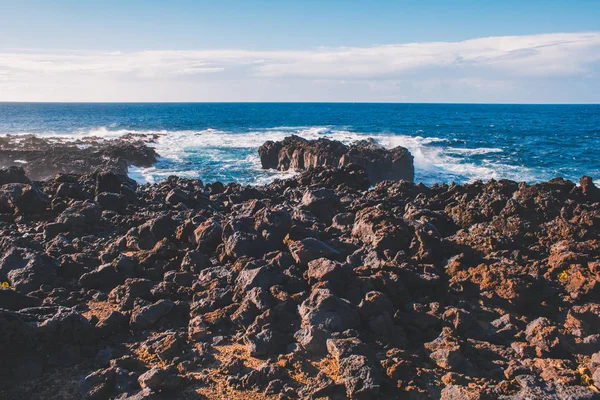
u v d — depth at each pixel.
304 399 6.97
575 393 6.65
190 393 7.27
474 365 7.81
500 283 9.93
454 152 60.00
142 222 15.80
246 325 9.08
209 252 12.59
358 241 12.78
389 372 7.40
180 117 140.75
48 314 8.73
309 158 46.12
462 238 13.18
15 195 16.48
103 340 8.75
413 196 19.58
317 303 8.80
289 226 12.85
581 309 8.92
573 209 13.65
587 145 68.94
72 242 13.78
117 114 165.12
